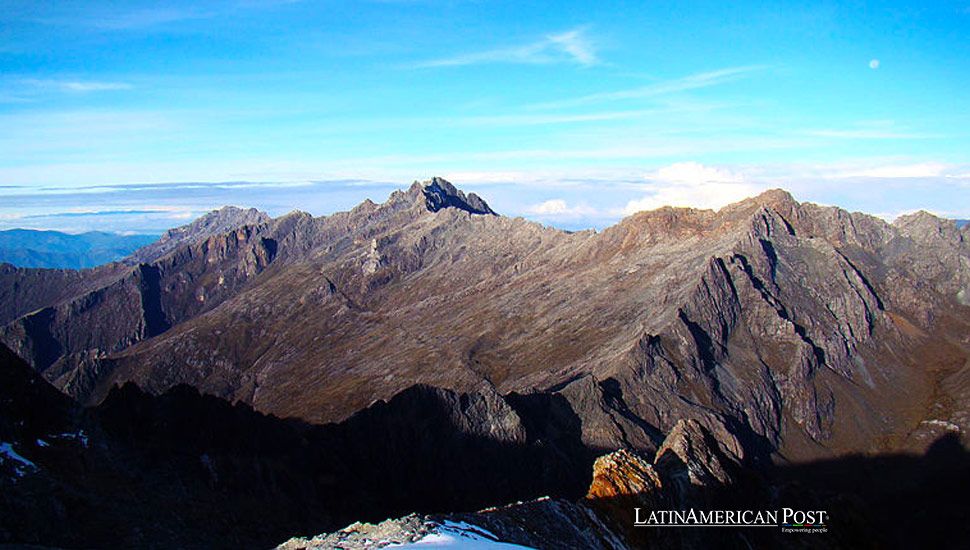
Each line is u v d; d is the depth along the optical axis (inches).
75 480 2600.9
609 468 2881.4
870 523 3464.6
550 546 2217.0
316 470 4005.9
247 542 2792.8
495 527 2194.9
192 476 3097.9
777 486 3580.2
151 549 2341.3
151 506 2664.9
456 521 2177.7
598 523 2512.3
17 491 2330.2
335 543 2033.7
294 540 2119.8
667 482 3019.2
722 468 3420.3
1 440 2573.8
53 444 2758.4
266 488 3380.9
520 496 4554.6
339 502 3791.8
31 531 2194.9
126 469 2874.0
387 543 1961.1
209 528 2746.1
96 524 2372.0
